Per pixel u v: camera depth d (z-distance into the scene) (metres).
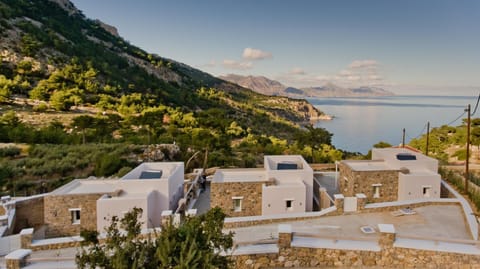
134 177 20.19
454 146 59.16
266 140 62.91
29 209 18.58
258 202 18.88
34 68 76.06
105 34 155.00
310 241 10.96
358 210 15.31
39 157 33.88
